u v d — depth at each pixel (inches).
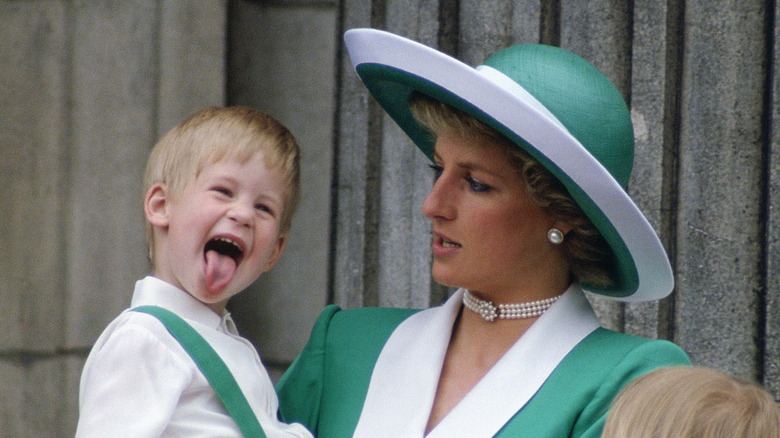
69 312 547.8
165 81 540.1
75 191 546.0
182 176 304.2
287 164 313.7
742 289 386.6
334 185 454.3
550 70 291.6
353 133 448.1
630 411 245.6
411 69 292.2
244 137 307.1
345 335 328.8
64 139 544.1
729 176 388.2
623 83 404.5
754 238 386.3
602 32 406.0
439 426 291.1
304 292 555.5
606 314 404.5
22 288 548.4
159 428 272.2
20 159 546.3
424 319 323.0
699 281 391.2
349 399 314.7
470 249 298.7
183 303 303.1
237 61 555.2
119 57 541.3
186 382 283.6
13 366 551.8
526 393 289.6
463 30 429.1
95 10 541.6
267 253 309.6
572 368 291.6
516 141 280.8
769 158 381.4
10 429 552.1
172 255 303.6
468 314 319.3
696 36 390.9
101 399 274.5
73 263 547.5
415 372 308.2
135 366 278.1
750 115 385.7
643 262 296.7
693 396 241.6
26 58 543.8
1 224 549.6
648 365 285.9
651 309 397.7
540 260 305.6
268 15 556.4
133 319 287.1
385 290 442.9
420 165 436.8
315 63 551.8
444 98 290.5
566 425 279.7
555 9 418.6
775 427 238.1
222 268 298.4
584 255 307.0
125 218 543.5
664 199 396.5
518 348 297.4
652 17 396.8
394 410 303.9
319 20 551.8
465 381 306.8
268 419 299.4
